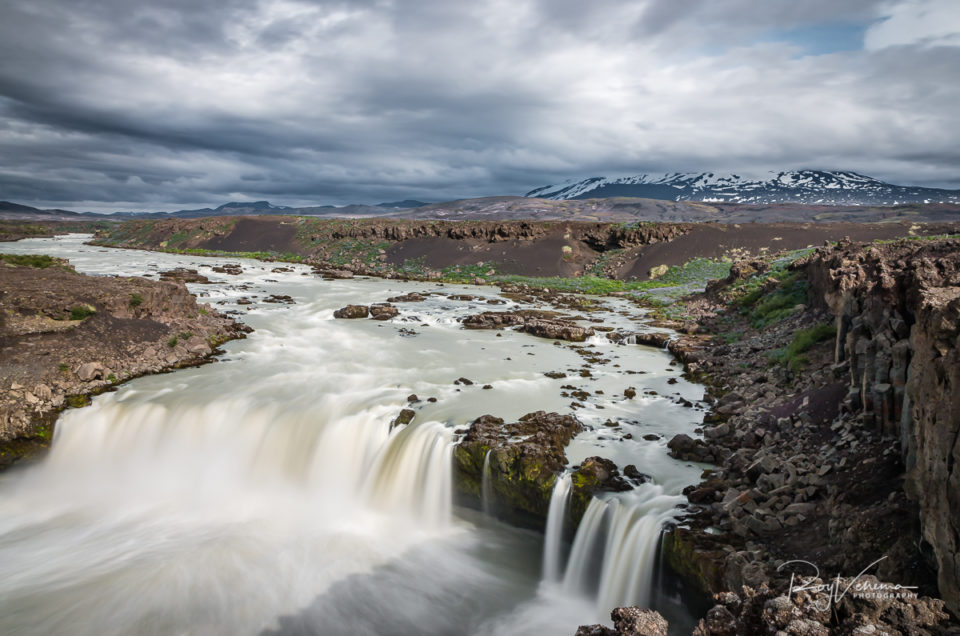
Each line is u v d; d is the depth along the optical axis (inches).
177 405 895.7
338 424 820.6
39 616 544.7
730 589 462.0
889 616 290.4
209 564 628.7
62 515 741.3
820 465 553.0
